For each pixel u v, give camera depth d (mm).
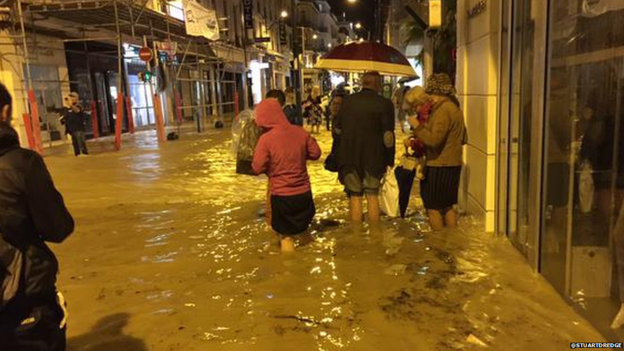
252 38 42875
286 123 5102
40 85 16516
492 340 3271
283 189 4980
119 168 11359
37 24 16125
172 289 4332
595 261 3459
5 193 2090
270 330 3529
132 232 6152
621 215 3172
